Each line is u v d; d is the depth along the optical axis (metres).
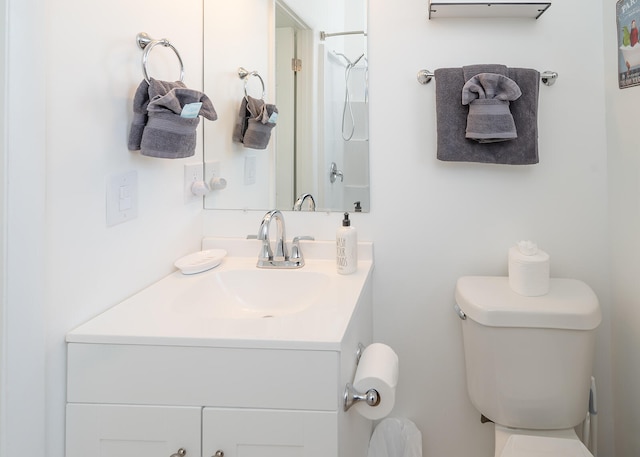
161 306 1.18
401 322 1.67
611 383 1.59
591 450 1.50
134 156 1.27
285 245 1.58
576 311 1.35
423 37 1.60
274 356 0.96
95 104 1.09
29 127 0.88
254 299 1.50
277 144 1.69
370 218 1.66
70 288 1.02
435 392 1.68
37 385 0.93
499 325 1.38
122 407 1.00
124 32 1.19
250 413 0.97
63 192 0.99
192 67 1.60
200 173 1.68
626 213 1.43
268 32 1.69
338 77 1.65
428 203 1.64
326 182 1.67
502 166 1.60
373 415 1.06
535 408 1.40
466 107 1.53
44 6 0.91
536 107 1.50
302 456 0.97
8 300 0.86
